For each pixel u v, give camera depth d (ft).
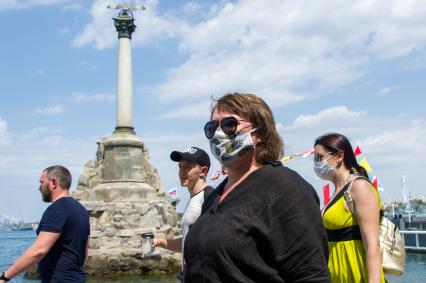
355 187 17.90
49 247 22.11
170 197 126.21
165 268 103.86
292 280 10.29
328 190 47.37
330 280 10.34
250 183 10.91
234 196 10.94
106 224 107.65
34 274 101.50
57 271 22.39
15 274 21.54
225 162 11.80
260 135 11.80
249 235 10.39
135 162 120.37
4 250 236.84
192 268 10.78
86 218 23.79
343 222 18.13
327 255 10.71
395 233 18.29
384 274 18.01
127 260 101.96
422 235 127.95
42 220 22.74
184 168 23.94
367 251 17.10
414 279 74.74
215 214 11.09
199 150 24.17
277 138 11.93
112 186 115.34
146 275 102.06
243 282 10.19
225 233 10.40
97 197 114.42
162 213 113.29
